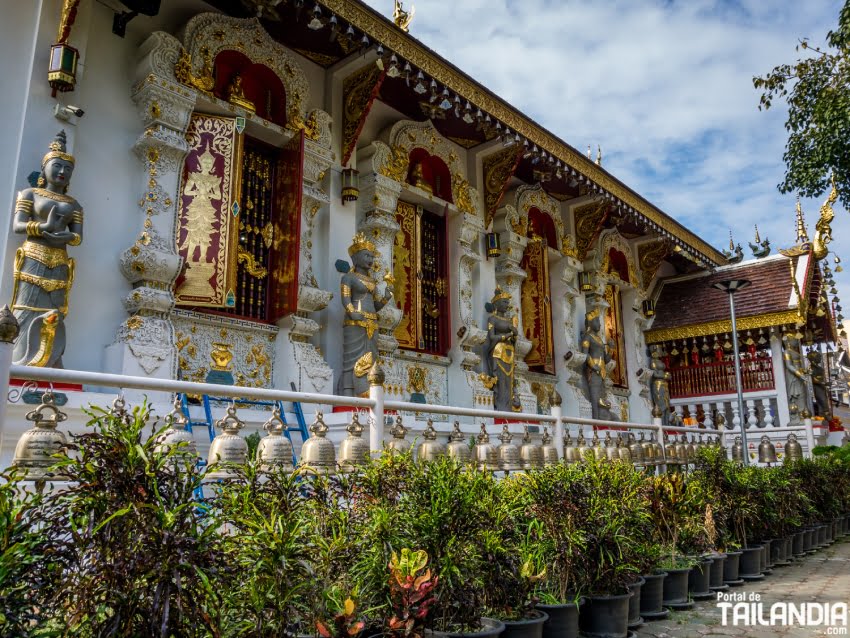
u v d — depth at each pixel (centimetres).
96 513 287
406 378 1194
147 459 295
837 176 1217
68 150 770
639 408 1897
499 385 1327
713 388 1961
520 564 464
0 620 251
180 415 426
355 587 374
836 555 994
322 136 1073
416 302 1256
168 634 273
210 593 278
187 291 868
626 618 520
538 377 1525
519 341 1420
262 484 390
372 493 454
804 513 1012
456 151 1385
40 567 276
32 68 754
